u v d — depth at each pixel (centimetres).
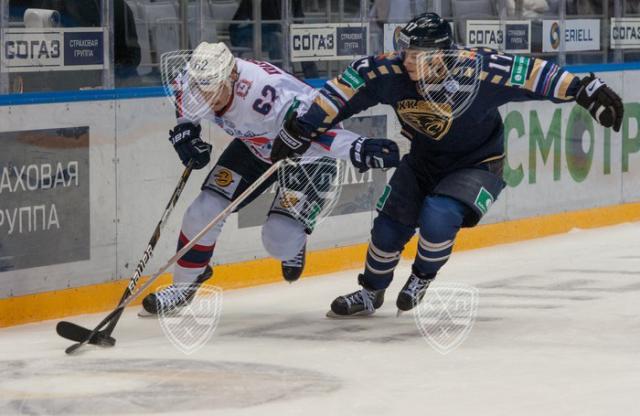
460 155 1326
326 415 938
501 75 1260
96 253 1516
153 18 1585
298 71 1773
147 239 1576
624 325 1321
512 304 1466
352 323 1377
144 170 1568
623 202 2273
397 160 1288
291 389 1028
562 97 1260
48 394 1028
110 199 1530
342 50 1830
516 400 962
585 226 2191
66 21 1490
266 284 1703
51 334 1365
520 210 2066
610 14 2230
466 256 1905
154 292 1488
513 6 2059
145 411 965
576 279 1659
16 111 1419
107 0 1530
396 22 1903
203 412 957
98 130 1510
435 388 1018
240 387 1039
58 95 1462
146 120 1565
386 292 1599
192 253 1405
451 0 1966
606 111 1249
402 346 1230
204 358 1175
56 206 1468
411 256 1900
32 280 1447
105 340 1240
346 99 1277
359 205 1831
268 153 1371
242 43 1698
